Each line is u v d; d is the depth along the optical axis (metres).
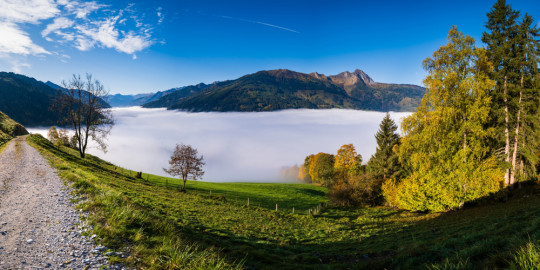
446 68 23.72
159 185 45.22
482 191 25.09
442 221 23.97
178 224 16.19
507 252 8.57
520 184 29.25
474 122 23.08
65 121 46.47
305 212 42.81
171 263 7.70
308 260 14.84
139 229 10.17
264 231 22.88
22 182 17.62
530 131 26.92
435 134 24.25
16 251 7.29
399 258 13.04
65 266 6.69
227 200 40.56
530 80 27.02
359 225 29.39
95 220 10.34
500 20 28.03
